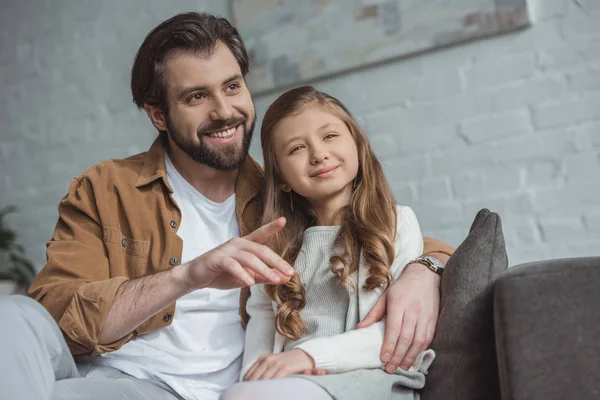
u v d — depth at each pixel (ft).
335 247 4.11
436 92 7.68
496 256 3.40
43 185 10.17
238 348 4.32
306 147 4.21
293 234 4.39
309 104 4.29
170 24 4.57
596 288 2.84
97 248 4.35
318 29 8.30
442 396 3.32
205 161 4.49
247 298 4.35
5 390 2.74
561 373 2.80
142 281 3.79
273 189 4.46
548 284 2.86
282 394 2.99
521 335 2.85
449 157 7.59
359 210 4.19
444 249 4.28
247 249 3.40
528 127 7.22
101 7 9.85
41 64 10.27
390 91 7.93
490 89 7.40
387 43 7.88
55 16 10.20
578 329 2.81
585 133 6.97
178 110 4.47
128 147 9.57
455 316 3.32
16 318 2.95
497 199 7.34
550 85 7.13
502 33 7.35
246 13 8.76
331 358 3.37
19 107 10.41
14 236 9.80
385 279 3.83
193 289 3.59
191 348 4.24
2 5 10.61
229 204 4.66
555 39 7.13
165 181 4.55
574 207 7.00
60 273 4.18
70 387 3.19
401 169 7.84
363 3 8.03
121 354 4.13
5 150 10.48
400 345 3.40
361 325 3.57
